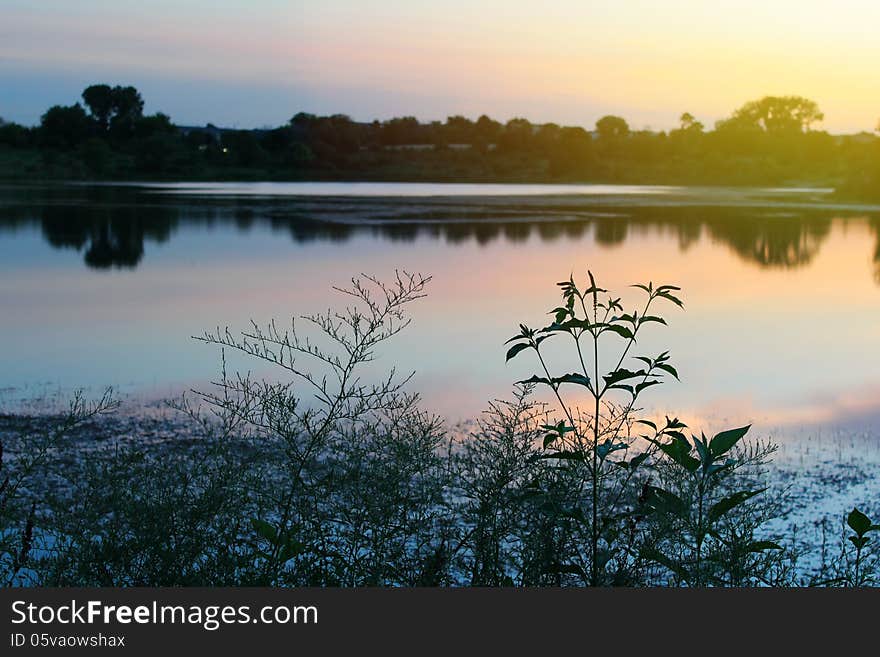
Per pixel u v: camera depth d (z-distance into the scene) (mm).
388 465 2842
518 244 36719
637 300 21781
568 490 2818
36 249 32500
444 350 14453
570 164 136250
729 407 10992
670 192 97938
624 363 13578
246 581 2527
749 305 21234
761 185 129375
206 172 115188
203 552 2605
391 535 2729
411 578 2729
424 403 10672
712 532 2443
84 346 14867
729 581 2588
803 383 12516
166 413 9711
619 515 2584
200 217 48000
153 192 76062
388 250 33500
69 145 122812
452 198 73188
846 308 20781
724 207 65625
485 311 19203
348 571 2670
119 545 2549
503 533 2822
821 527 6270
